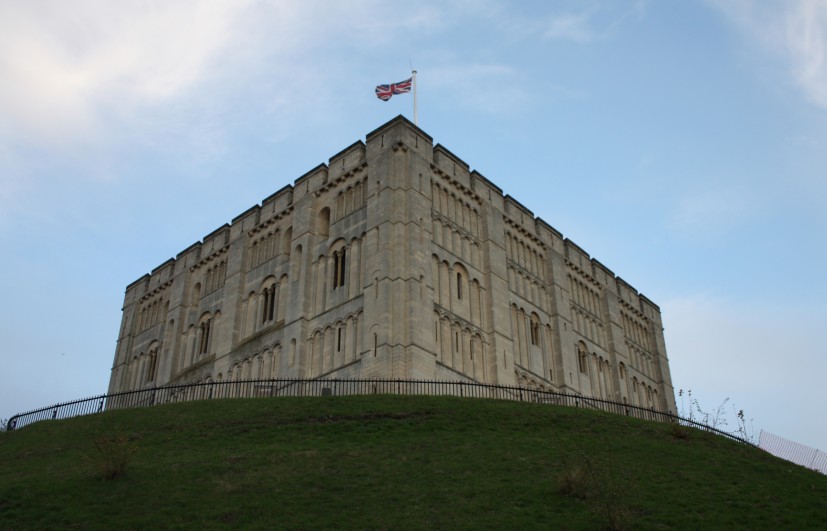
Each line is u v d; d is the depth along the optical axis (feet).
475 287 208.54
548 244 241.96
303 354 199.11
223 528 93.61
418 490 104.99
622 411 233.35
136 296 275.59
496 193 232.12
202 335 239.71
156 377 244.83
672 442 137.80
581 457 114.11
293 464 115.14
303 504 100.42
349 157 219.41
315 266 212.02
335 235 210.18
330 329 196.85
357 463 115.75
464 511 98.43
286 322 207.31
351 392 178.81
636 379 258.16
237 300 228.43
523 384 206.90
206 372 224.53
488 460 117.91
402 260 189.98
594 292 256.73
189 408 152.66
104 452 114.21
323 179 224.53
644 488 109.60
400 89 221.25
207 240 256.11
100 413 158.51
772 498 108.06
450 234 208.33
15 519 96.17
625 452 127.75
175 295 255.50
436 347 187.01
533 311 225.15
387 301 182.91
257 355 211.00
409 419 140.77
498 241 221.25
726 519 98.94
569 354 227.61
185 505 100.22
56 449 134.00
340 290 200.13
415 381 164.96
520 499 102.58
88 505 100.58
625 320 267.39
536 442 128.67
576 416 148.46
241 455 119.44
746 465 125.29
